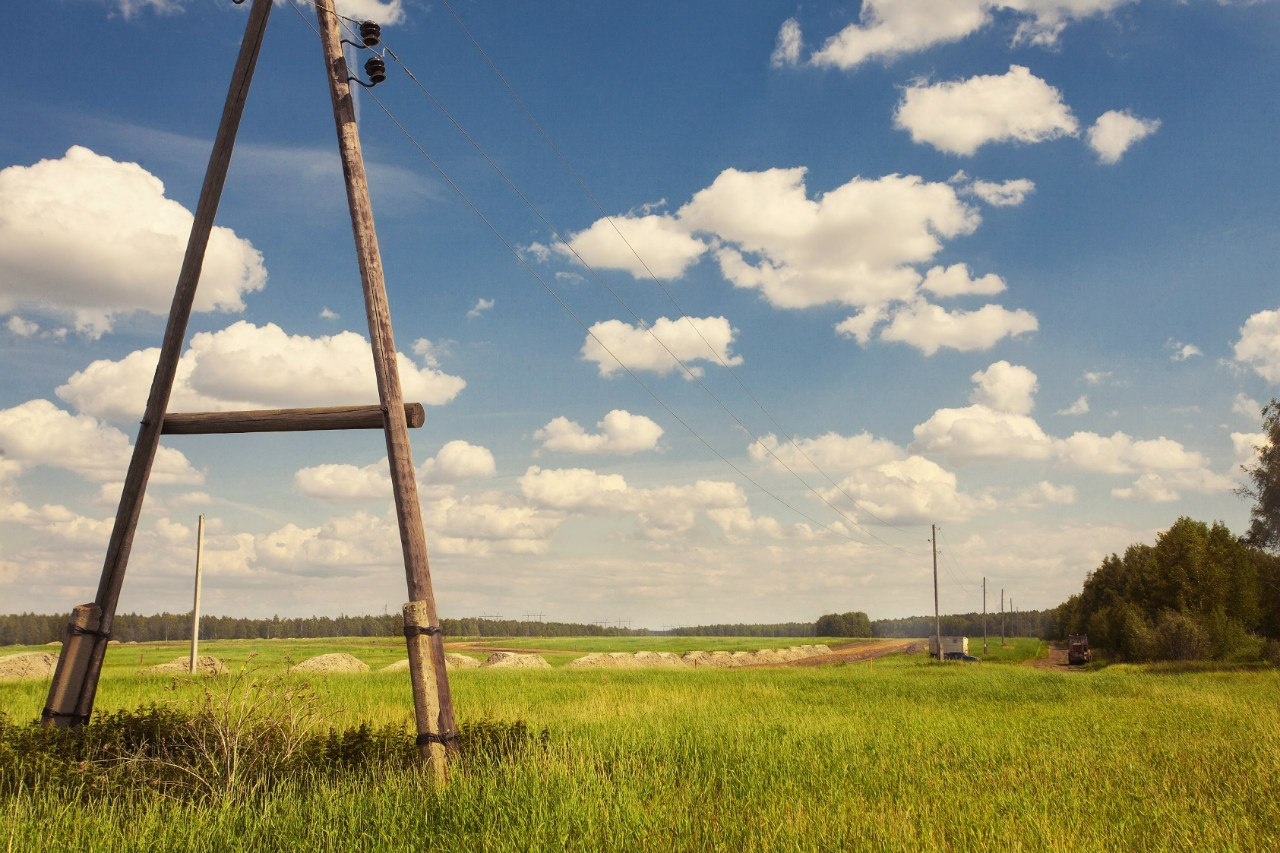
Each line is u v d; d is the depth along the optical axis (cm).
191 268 1338
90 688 1252
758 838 684
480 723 1197
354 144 1242
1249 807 851
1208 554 7306
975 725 1609
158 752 1003
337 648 8812
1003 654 10900
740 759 1087
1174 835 732
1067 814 794
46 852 661
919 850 673
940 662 7125
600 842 670
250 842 665
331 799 784
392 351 1197
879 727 1541
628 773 938
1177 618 6384
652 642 17038
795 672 4416
